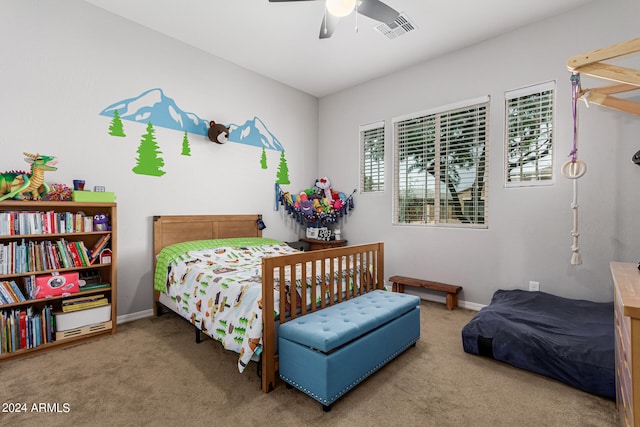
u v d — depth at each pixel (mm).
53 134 2500
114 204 2576
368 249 2639
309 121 4656
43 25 2443
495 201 3096
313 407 1623
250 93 3871
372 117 4125
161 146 3121
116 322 2643
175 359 2148
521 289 2939
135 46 2932
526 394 1735
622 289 1129
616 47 1493
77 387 1800
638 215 2398
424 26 2904
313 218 4336
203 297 2258
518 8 2641
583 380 1741
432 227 3564
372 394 1738
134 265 2963
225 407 1621
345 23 2867
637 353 905
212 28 3004
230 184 3697
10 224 2119
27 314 2182
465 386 1815
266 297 1744
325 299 2191
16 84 2336
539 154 2869
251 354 1715
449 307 3229
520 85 2924
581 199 2633
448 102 3402
